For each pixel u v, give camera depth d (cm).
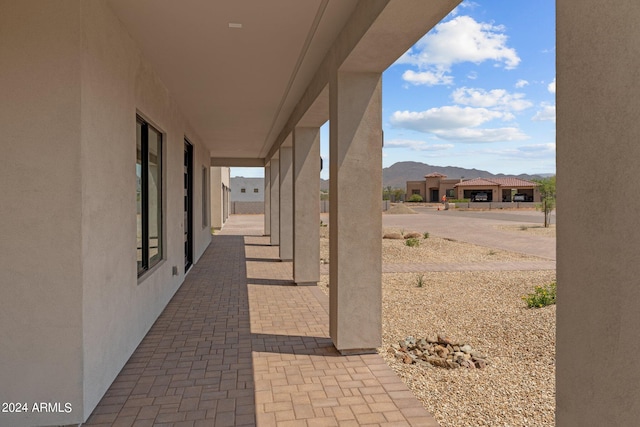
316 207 826
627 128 131
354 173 463
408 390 377
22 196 308
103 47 359
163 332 535
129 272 445
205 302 687
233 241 1611
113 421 325
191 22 414
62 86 310
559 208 157
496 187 5550
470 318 600
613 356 136
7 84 304
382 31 356
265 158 1772
